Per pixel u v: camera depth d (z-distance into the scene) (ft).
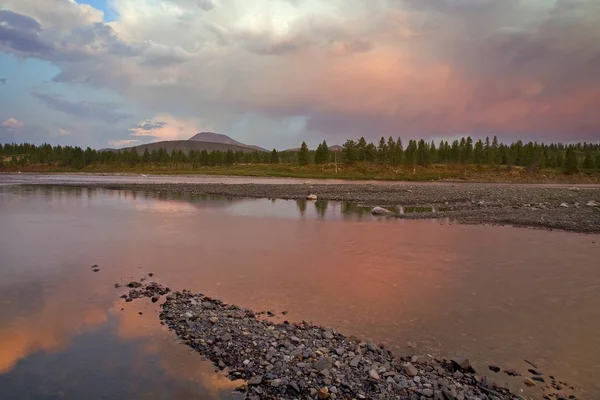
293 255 59.77
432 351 29.40
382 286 44.91
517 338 31.63
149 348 29.30
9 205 125.80
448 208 129.90
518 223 93.40
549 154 636.07
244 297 41.14
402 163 509.35
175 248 64.23
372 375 25.03
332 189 212.02
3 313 35.86
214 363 27.12
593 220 94.99
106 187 219.00
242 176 455.22
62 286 43.83
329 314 36.52
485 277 48.60
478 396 23.31
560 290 43.65
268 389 23.86
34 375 25.59
